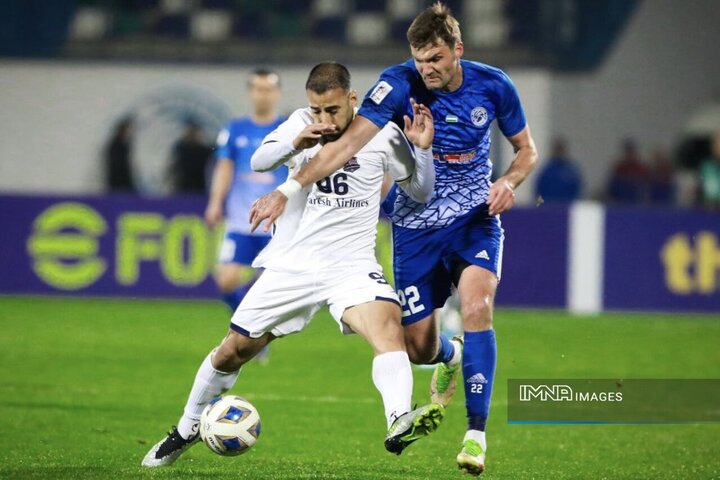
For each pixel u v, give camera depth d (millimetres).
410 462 23172
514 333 45781
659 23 70062
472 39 71062
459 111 22109
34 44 68562
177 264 54219
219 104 68062
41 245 54750
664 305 53281
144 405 29312
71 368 35438
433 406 18312
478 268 21938
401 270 23141
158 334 43688
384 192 23984
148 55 68812
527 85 67938
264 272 21141
